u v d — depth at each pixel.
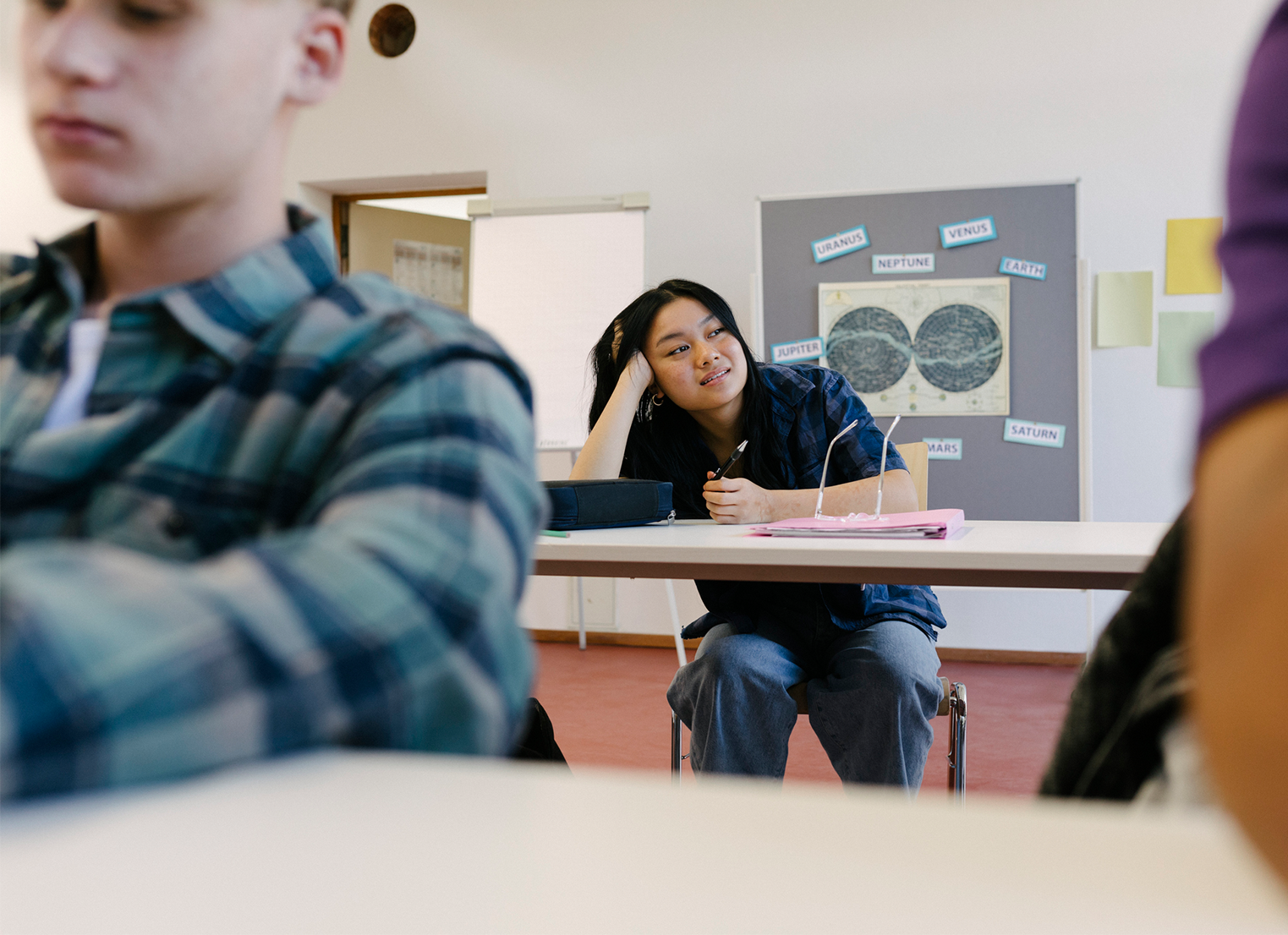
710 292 1.93
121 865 0.22
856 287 3.55
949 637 3.74
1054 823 0.23
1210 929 0.18
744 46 3.88
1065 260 3.41
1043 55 3.62
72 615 0.26
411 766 0.28
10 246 4.44
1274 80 0.23
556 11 4.02
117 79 0.39
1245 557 0.18
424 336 0.43
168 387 0.43
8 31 4.38
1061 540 1.31
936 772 2.40
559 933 0.18
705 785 0.27
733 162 3.89
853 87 3.79
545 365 3.76
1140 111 3.54
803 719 3.00
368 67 4.15
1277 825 0.18
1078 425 3.38
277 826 0.24
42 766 0.24
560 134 4.02
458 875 0.21
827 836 0.23
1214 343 0.21
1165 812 0.38
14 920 0.19
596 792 0.26
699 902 0.20
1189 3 3.49
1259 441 0.19
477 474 0.38
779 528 1.44
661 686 3.31
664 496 1.68
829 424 1.89
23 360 0.49
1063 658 3.64
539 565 1.41
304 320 0.44
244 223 0.48
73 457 0.42
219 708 0.27
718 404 1.87
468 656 0.34
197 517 0.41
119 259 0.50
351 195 4.40
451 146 4.09
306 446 0.41
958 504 3.46
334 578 0.31
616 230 3.78
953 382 3.47
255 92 0.42
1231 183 0.23
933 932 0.18
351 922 0.19
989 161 3.67
